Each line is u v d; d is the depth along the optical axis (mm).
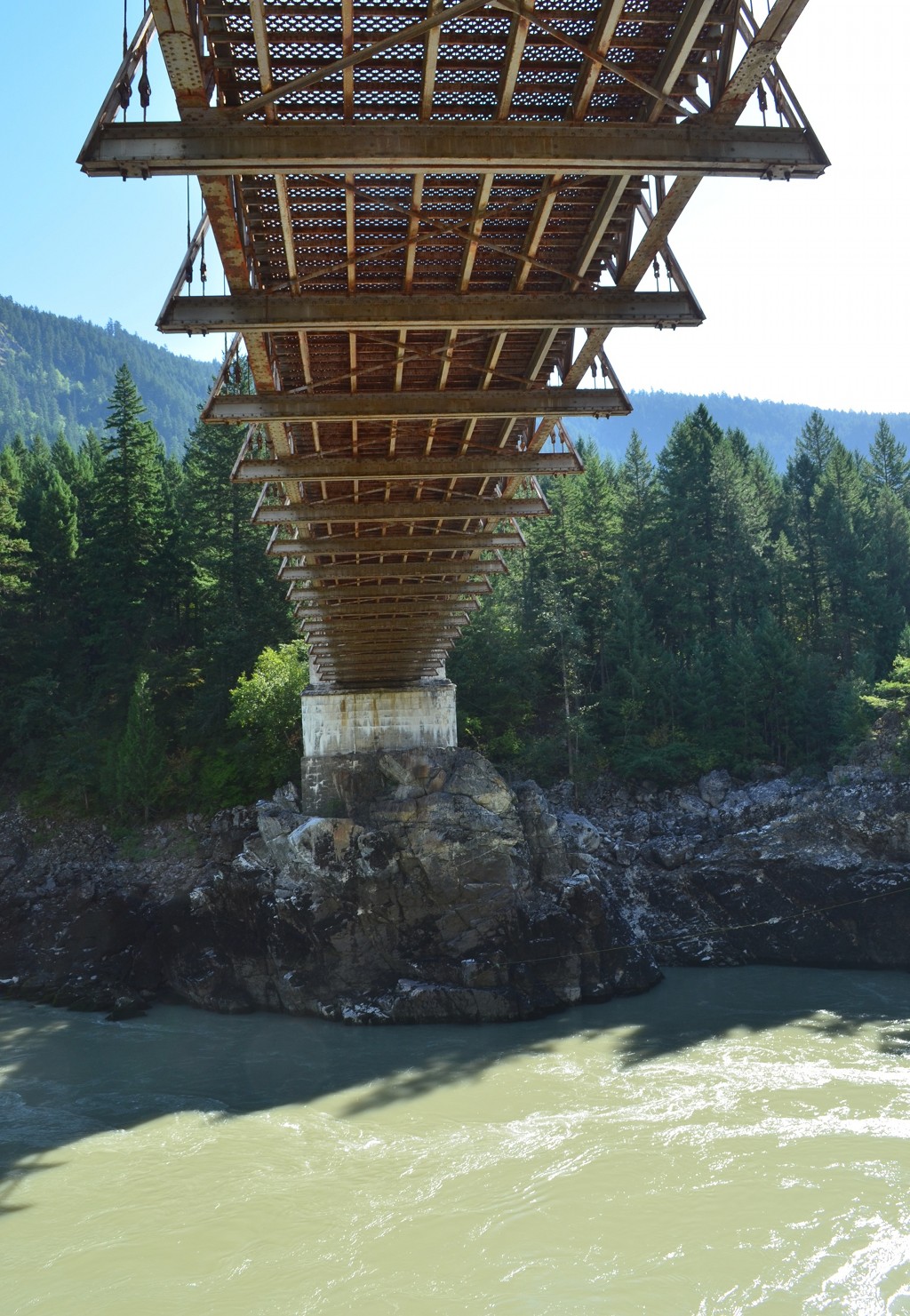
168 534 94000
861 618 102938
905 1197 31703
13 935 69000
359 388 25828
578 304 20250
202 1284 29125
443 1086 45781
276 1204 34094
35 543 94000
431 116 15688
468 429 27609
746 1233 29984
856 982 63344
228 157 15219
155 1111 43906
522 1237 30672
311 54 15250
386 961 61656
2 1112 44219
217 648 86000
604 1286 27609
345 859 62344
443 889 62031
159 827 76188
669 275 20344
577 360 23250
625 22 14953
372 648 54062
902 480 138750
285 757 75312
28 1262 30922
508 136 15680
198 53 13742
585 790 86562
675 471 114125
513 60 14836
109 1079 48500
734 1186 33125
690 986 63812
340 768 66000
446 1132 39969
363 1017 57562
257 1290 28578
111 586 89812
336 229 19203
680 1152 36312
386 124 15492
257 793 75812
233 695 79188
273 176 17297
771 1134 37469
